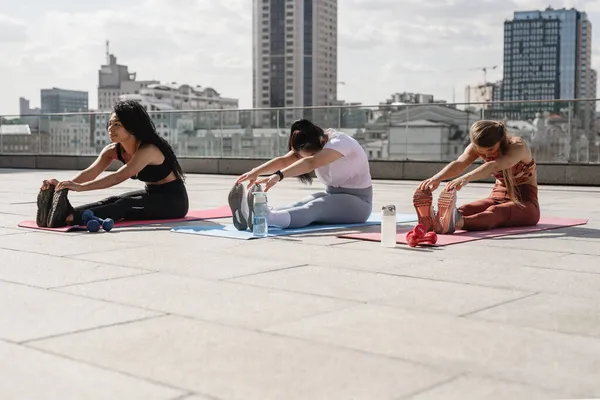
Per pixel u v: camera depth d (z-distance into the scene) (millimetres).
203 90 124062
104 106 190625
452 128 16016
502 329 3166
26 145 20938
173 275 4359
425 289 3984
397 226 6887
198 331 3107
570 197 11242
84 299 3707
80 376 2529
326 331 3117
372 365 2662
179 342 2945
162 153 7141
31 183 13453
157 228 6637
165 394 2361
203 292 3881
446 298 3764
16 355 2766
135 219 7121
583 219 7547
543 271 4535
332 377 2529
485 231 6441
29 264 4727
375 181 15742
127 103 7023
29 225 6715
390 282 4172
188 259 4945
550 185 14773
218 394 2363
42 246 5520
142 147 7016
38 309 3494
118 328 3152
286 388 2420
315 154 6547
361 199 6934
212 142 18641
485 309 3533
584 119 14727
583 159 14773
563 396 2359
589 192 12523
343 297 3771
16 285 4051
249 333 3080
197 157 18812
